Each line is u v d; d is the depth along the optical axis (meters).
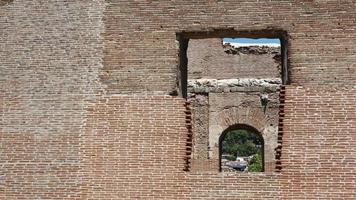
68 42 12.41
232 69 24.50
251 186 11.09
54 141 11.88
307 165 11.09
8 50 12.58
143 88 11.95
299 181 11.02
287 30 11.85
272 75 24.31
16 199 11.66
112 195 11.39
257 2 12.02
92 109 11.95
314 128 11.30
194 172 11.34
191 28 12.09
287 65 11.84
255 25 11.95
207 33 12.17
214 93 22.81
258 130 22.20
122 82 12.03
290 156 11.19
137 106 11.86
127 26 12.27
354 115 11.27
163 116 11.75
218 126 22.53
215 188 11.18
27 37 12.59
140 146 11.62
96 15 12.43
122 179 11.46
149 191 11.34
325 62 11.62
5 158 11.93
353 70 11.52
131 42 12.19
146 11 12.28
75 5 12.57
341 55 11.61
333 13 11.79
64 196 11.52
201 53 24.72
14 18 12.73
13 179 11.79
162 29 12.16
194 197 11.20
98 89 12.05
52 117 12.03
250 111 22.42
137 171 11.48
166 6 12.24
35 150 11.89
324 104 11.41
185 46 12.91
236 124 22.47
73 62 12.28
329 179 10.98
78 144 11.77
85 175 11.57
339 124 11.27
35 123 12.05
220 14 12.07
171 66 11.98
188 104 12.00
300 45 11.76
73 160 11.70
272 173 11.12
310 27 11.80
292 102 11.50
